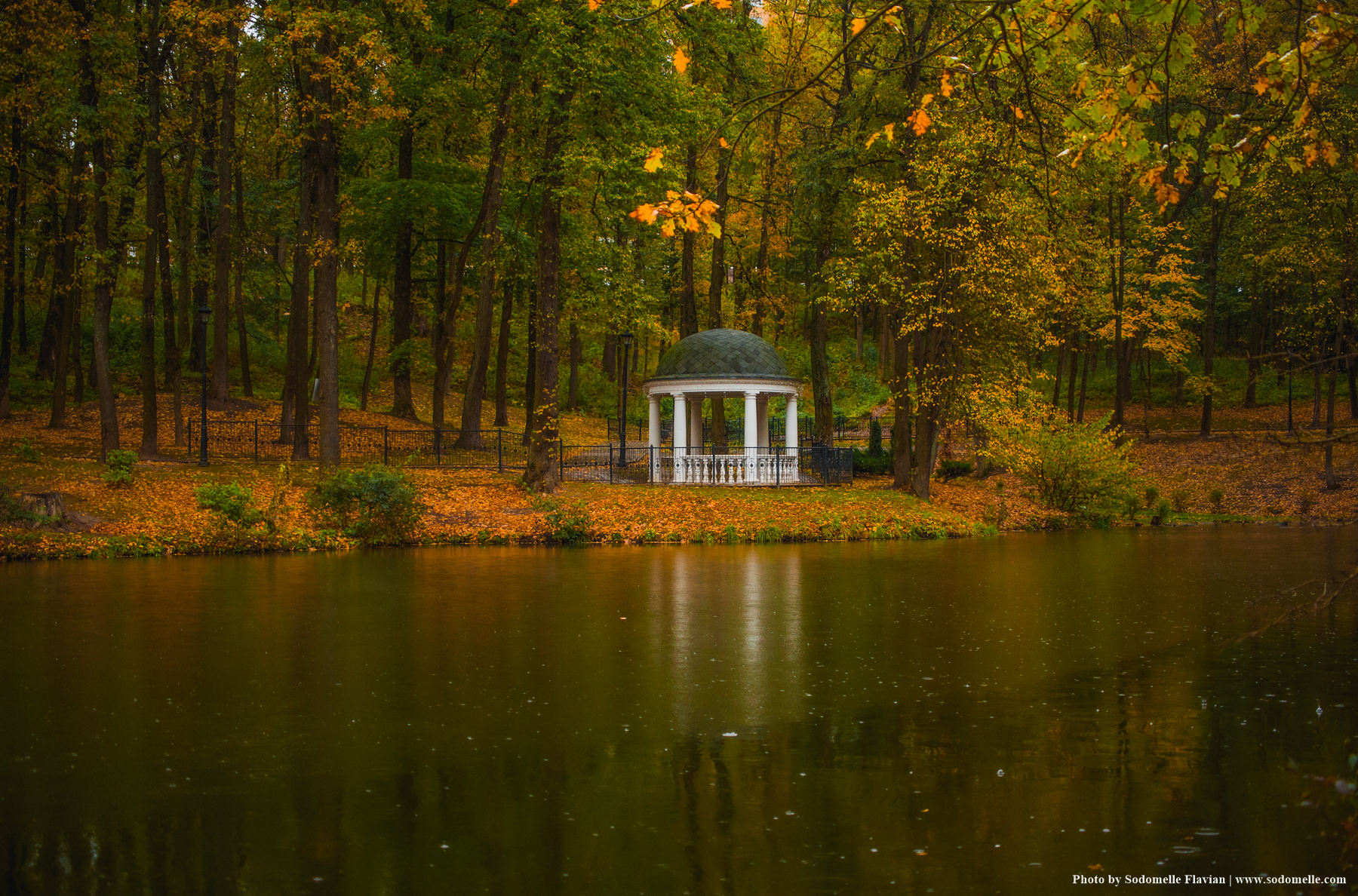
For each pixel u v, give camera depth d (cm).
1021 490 3155
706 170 2847
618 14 2230
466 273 3806
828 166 2811
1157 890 453
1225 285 4400
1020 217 2416
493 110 2798
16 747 682
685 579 1614
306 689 853
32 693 834
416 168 3434
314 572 1680
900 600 1389
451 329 3316
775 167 3447
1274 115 632
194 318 4097
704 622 1198
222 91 3006
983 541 2395
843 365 5581
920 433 2836
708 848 507
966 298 2595
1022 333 2750
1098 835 521
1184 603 1348
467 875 474
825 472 3198
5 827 537
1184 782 602
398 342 3494
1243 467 3450
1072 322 3231
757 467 3131
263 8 2281
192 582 1540
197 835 525
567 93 2417
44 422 3169
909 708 785
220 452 2939
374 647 1039
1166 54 548
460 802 575
